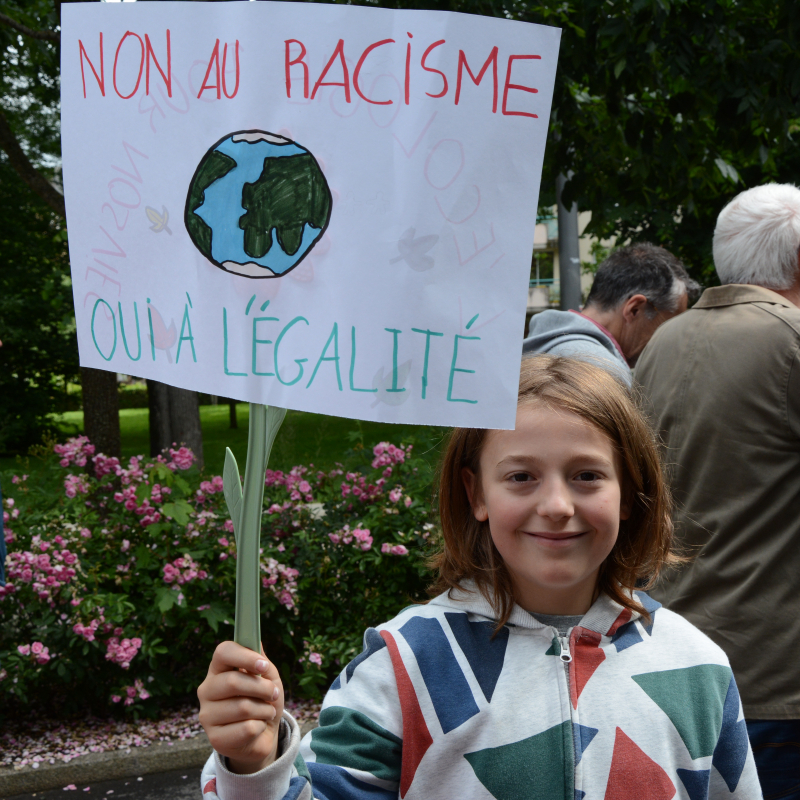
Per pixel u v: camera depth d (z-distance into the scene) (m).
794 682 1.89
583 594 1.38
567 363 1.40
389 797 1.23
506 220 1.01
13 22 5.48
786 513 1.93
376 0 4.46
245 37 1.06
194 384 1.10
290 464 5.59
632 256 2.99
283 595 3.67
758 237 2.16
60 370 17.20
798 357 1.92
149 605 3.66
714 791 1.33
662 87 4.97
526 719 1.26
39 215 13.66
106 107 1.14
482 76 1.00
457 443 1.42
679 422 2.09
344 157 1.04
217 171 1.08
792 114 4.62
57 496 3.99
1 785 3.27
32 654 3.41
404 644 1.31
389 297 1.02
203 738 3.51
